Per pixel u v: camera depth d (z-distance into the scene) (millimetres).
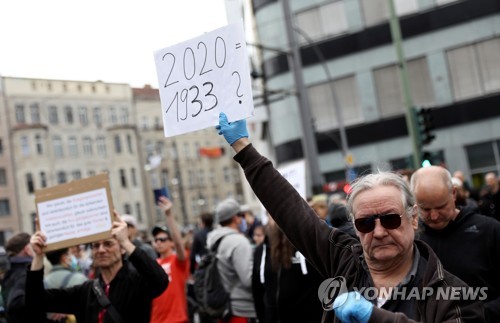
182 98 3584
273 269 5133
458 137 25719
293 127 28250
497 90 25219
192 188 74812
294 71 16906
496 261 4008
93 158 49625
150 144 64062
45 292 4664
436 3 26125
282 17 28281
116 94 50375
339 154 27641
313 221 2953
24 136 47594
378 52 27062
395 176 2658
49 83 33719
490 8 25297
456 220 4121
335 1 27703
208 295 6656
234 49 3404
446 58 25969
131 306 4551
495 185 10156
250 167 3090
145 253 4500
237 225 6863
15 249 5789
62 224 4621
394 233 2537
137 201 56656
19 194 50375
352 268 2727
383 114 27031
